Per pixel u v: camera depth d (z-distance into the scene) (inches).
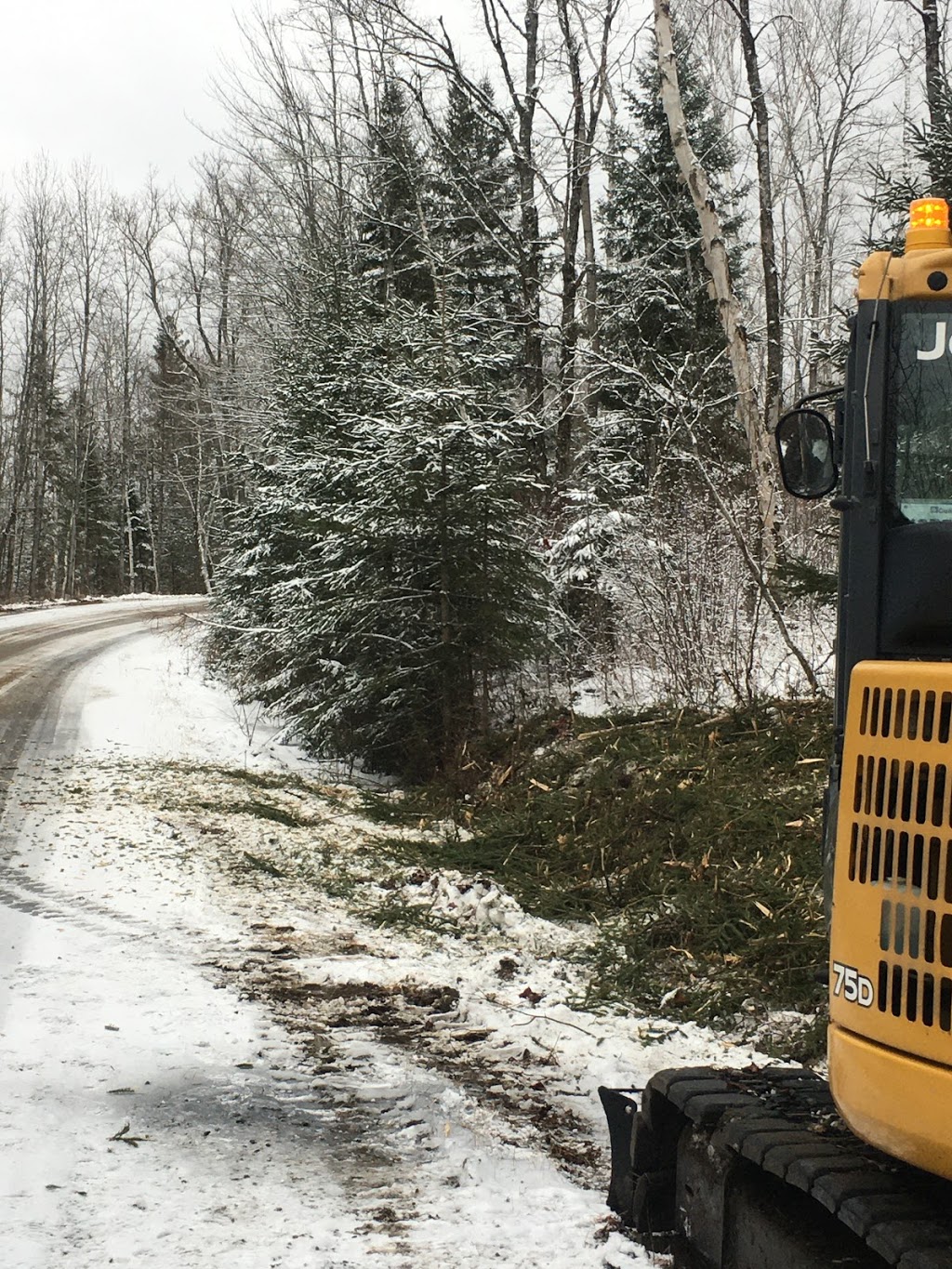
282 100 1134.4
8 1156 182.9
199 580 2881.4
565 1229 167.9
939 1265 100.8
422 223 793.6
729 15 976.3
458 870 403.9
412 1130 202.8
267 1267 154.4
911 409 148.8
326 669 596.1
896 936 116.6
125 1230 162.7
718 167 922.1
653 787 424.8
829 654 554.9
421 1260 157.9
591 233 882.8
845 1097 122.1
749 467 706.8
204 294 1731.1
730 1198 141.0
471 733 557.3
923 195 519.8
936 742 114.2
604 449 749.3
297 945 318.3
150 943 312.2
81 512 2682.1
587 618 689.0
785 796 392.2
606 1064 237.9
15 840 419.2
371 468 558.6
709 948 307.4
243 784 546.3
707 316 870.4
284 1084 221.8
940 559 141.6
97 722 682.8
